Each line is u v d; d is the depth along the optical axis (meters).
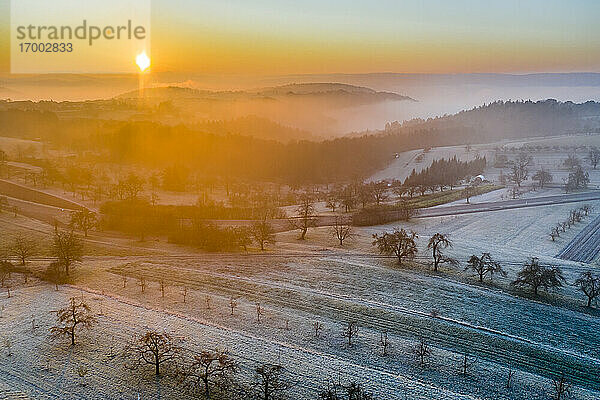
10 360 61.62
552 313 86.62
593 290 89.69
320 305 86.38
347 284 98.38
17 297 84.75
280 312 82.25
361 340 71.94
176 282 96.81
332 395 53.69
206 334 71.50
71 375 58.53
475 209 172.88
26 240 126.31
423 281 101.56
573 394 59.34
